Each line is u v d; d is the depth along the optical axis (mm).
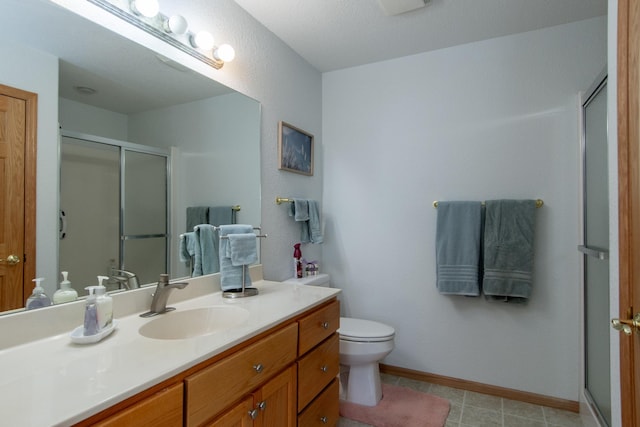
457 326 2264
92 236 1198
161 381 804
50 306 1049
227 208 1769
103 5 1212
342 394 2125
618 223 1002
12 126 1002
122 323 1173
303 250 2465
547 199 2045
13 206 999
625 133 959
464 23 2008
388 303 2479
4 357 890
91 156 1203
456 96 2283
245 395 1080
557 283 2018
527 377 2082
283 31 2100
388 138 2490
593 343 1762
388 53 2391
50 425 602
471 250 2121
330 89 2682
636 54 890
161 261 1435
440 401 2059
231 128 1795
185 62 1543
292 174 2320
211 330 1373
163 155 1452
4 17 990
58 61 1110
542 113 2062
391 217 2475
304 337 1388
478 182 2215
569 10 1877
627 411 958
